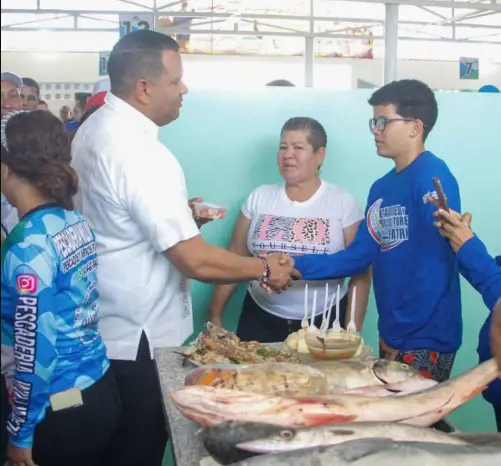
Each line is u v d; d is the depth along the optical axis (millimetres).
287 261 2027
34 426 1524
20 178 1541
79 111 2891
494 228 3064
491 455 1022
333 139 2896
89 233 1694
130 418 2020
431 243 1915
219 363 1592
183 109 2781
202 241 1859
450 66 6348
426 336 1936
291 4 5312
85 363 1649
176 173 1861
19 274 1461
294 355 1681
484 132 2992
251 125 2838
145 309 1963
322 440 1053
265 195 2613
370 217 2166
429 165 1977
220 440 1062
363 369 1396
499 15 5590
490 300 1655
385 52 3107
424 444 1029
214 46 6277
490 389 1730
